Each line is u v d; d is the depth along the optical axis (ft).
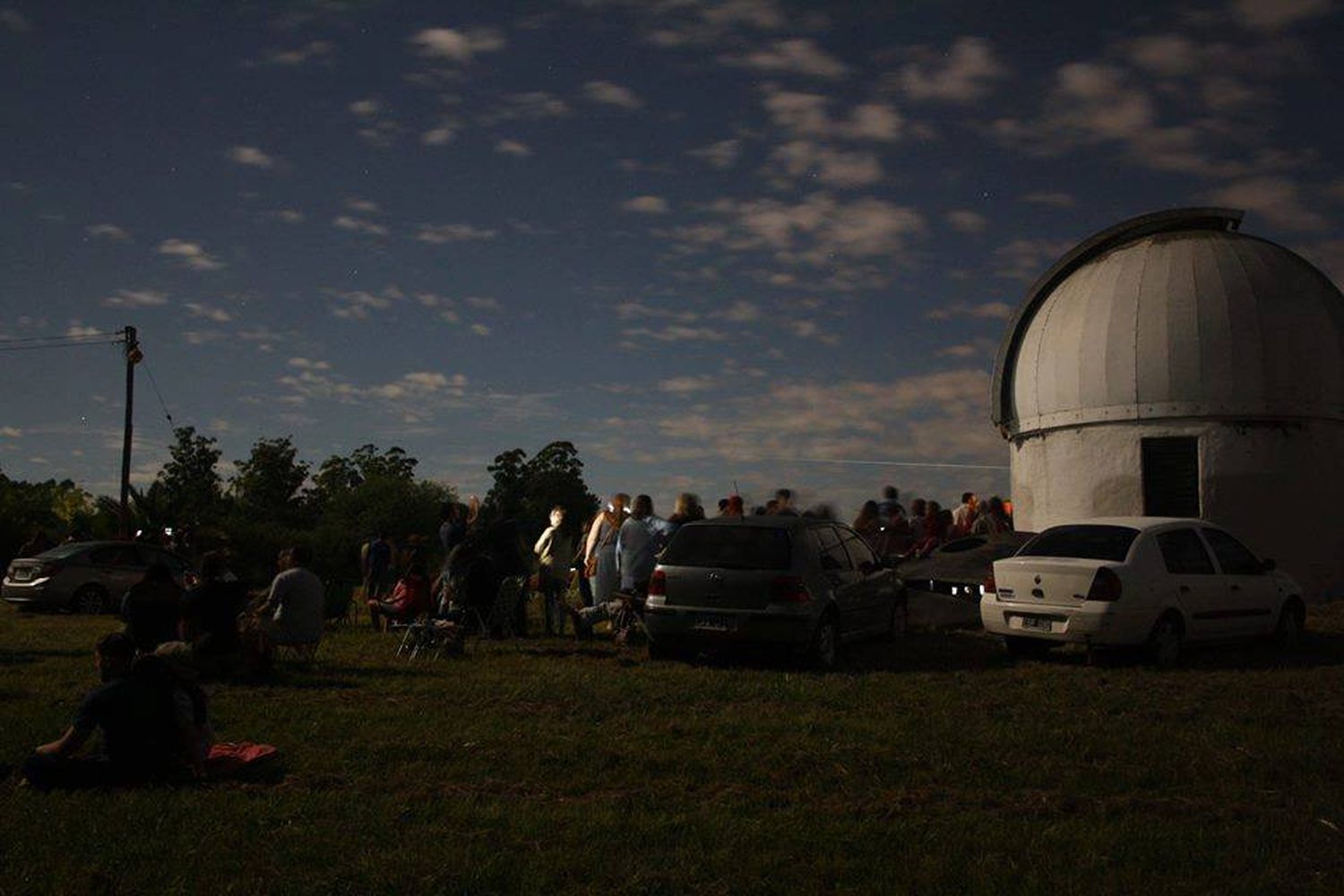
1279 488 64.03
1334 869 18.04
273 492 204.13
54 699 32.81
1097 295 67.92
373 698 33.27
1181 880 17.46
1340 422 65.77
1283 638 47.01
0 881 17.04
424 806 21.12
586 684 35.37
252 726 28.86
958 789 23.07
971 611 51.80
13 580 70.74
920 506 65.05
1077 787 23.45
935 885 17.17
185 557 76.18
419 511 172.65
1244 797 22.77
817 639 39.83
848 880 17.47
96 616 68.44
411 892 16.66
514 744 26.86
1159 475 65.67
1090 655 41.63
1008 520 73.31
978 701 33.63
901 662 42.04
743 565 39.78
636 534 46.85
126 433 120.47
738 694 34.22
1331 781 24.13
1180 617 41.86
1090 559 41.45
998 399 73.36
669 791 22.68
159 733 23.08
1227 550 45.42
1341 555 65.26
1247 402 63.87
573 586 68.69
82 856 18.29
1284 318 64.54
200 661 36.01
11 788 22.57
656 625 40.47
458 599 46.14
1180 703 33.58
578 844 19.02
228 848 18.67
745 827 19.98
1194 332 64.54
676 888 16.94
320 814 20.79
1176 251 67.31
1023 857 18.43
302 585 40.22
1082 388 67.15
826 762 25.18
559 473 254.27
